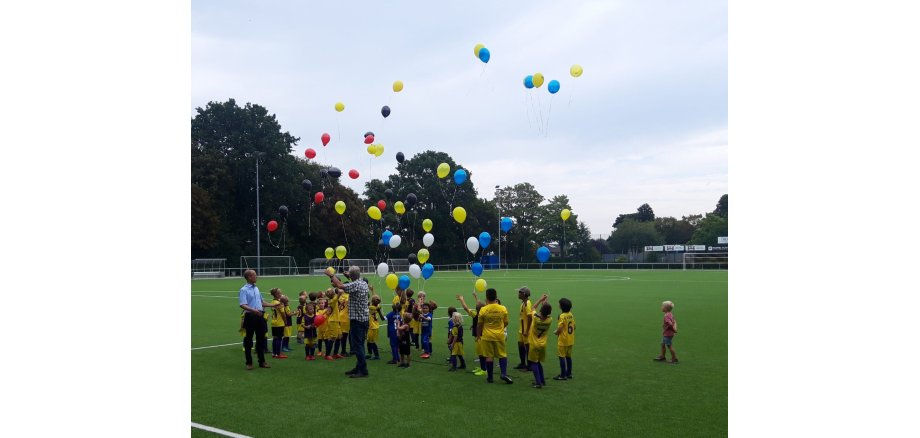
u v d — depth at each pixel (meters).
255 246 57.91
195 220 49.72
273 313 11.86
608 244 94.31
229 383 9.47
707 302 24.53
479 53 14.57
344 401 8.32
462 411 7.81
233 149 56.25
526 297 10.62
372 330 11.70
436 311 21.20
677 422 7.34
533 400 8.38
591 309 21.75
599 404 8.18
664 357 11.44
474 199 71.25
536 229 79.31
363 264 61.22
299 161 62.91
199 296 28.16
